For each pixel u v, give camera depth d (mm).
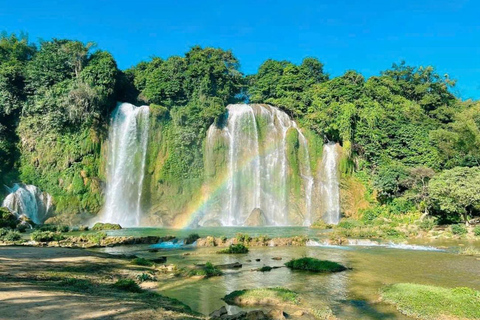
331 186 57562
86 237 29281
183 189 57469
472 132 54375
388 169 53938
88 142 53500
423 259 20891
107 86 56094
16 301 9023
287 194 58281
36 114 53469
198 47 73312
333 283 14711
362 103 62594
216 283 14586
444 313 10398
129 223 53188
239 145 60688
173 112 59719
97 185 52875
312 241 28516
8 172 50688
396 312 10961
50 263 16594
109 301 9922
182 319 8820
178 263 19219
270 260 20469
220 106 60531
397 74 80438
